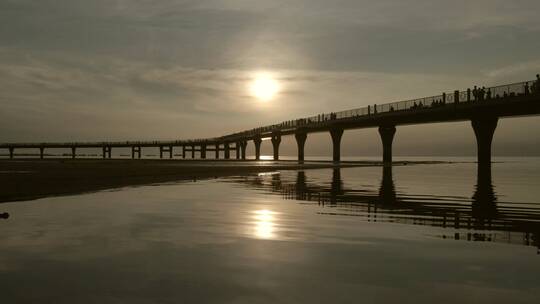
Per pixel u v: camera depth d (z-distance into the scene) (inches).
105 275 345.4
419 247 453.1
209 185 1384.1
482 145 2554.1
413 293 304.5
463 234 527.2
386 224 606.5
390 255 417.4
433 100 2839.6
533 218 660.7
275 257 408.5
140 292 305.6
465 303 286.0
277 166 3243.1
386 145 3740.2
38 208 771.4
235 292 306.8
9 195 1009.5
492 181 1652.3
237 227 576.1
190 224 599.2
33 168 2303.2
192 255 414.6
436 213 724.7
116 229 555.8
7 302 285.4
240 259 400.2
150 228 565.0
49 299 291.1
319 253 425.7
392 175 2114.9
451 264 383.6
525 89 2154.3
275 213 721.6
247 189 1230.3
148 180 1592.0
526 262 389.1
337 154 4409.5
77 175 1667.1
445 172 2497.5
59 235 512.4
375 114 3538.4
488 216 689.0
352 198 986.1
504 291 309.0
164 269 364.2
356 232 541.0
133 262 386.6
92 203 854.5
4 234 518.0
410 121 3284.9
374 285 323.0
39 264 378.3
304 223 612.7
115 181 1512.1
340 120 4133.9
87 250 433.4
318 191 1177.4
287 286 320.2
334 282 330.0
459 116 2741.1
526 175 2170.3
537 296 298.7
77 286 318.0
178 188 1251.8
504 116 2471.7
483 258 404.5
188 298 293.7
